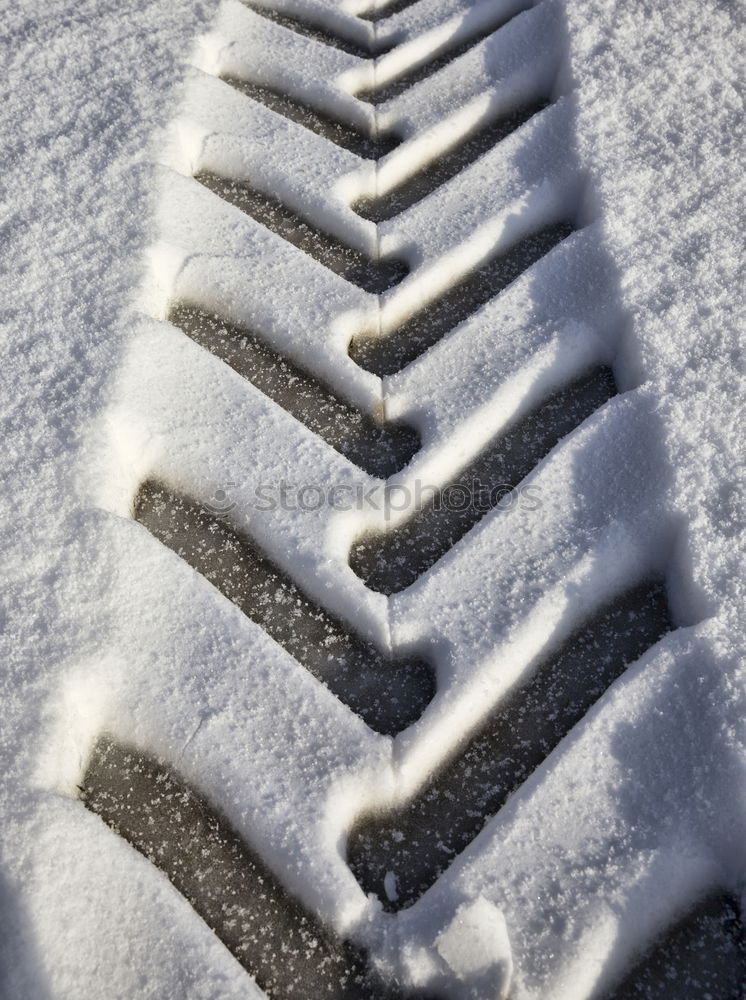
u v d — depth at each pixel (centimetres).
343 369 84
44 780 63
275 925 61
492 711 69
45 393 79
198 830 64
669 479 75
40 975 57
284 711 67
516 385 82
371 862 64
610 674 71
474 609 71
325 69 108
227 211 94
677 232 88
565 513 76
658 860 61
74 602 70
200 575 73
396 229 94
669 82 100
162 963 59
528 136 99
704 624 69
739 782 62
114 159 95
